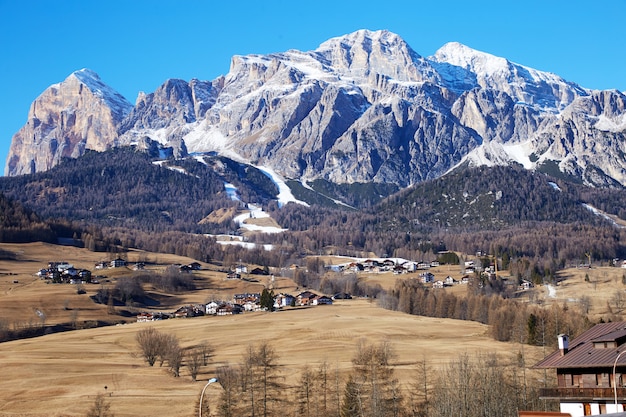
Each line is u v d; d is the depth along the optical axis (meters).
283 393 177.75
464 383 155.00
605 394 103.56
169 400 180.88
